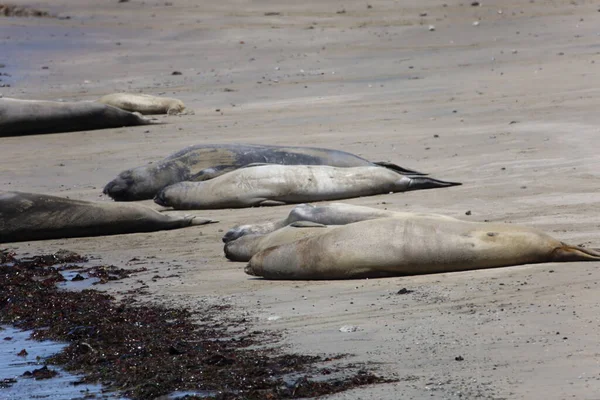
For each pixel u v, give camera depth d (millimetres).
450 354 19719
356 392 18156
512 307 22469
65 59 94688
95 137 59812
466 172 42375
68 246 34906
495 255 25797
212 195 39469
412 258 25953
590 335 20016
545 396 17078
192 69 88250
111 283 28938
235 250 30078
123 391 19656
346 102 66375
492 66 77875
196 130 59312
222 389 19016
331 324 22641
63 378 20828
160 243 34281
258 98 71500
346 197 39125
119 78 85250
